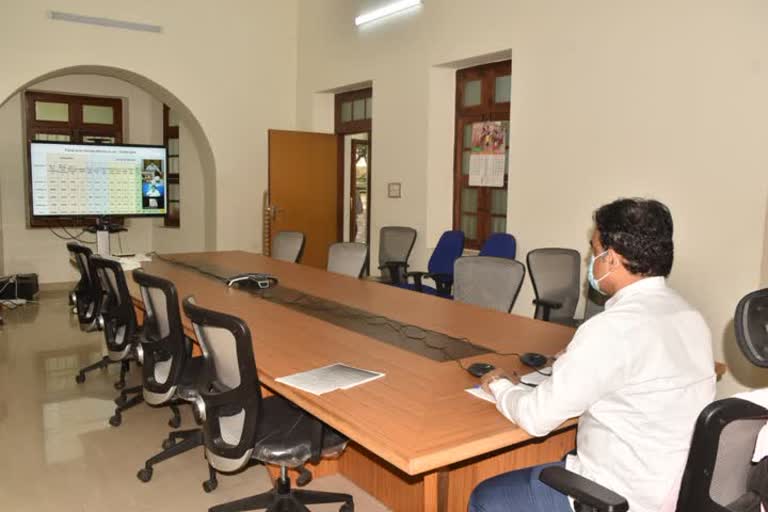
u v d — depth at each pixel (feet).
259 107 24.86
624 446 4.96
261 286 12.59
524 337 8.70
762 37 11.35
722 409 3.72
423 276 16.99
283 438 7.10
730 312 12.10
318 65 24.18
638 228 5.09
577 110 14.75
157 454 9.97
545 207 15.71
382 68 20.94
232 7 23.91
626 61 13.62
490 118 18.35
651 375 4.87
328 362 7.40
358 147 27.40
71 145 22.90
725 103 11.96
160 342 9.04
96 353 16.70
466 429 5.42
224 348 6.89
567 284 12.68
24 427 11.70
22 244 25.55
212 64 23.66
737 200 11.87
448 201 19.79
